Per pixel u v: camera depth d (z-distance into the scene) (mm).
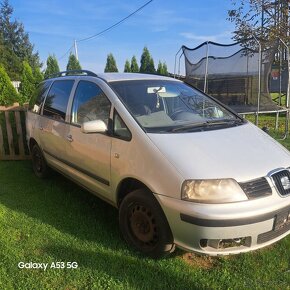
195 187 2986
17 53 53844
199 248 3037
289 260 3467
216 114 4367
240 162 3201
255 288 3055
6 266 3348
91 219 4344
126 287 3051
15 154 7137
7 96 7527
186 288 3064
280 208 3082
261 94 8883
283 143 8344
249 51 8805
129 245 3658
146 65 29469
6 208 4668
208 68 9625
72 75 5121
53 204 4816
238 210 2922
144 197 3338
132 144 3516
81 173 4434
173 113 4098
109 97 4023
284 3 12602
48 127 5184
